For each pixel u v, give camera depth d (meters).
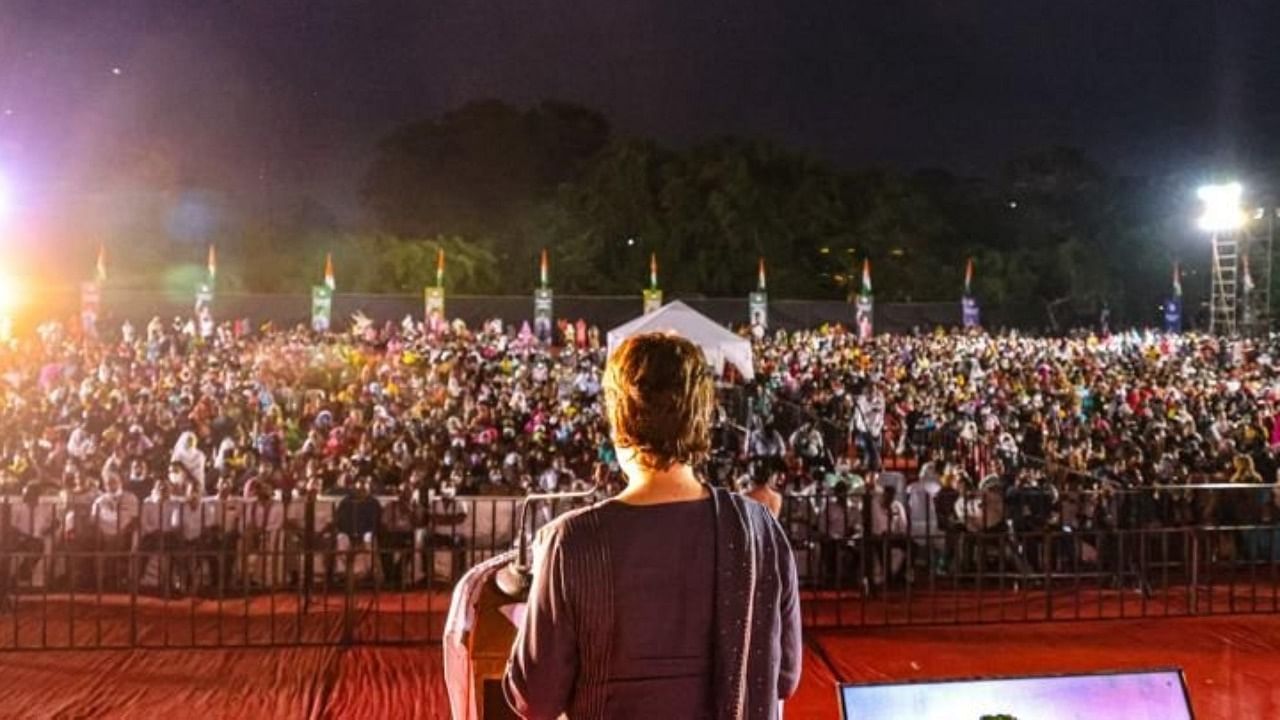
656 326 27.86
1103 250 66.81
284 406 26.38
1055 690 5.03
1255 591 12.76
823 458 20.64
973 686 4.98
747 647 2.64
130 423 20.22
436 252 59.00
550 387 29.94
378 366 33.88
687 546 2.65
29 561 13.48
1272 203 53.44
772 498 3.36
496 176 68.12
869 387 29.50
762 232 62.44
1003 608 12.48
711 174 62.59
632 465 2.79
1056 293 66.31
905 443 25.38
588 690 2.60
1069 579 14.03
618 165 63.06
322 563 13.95
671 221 62.34
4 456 18.50
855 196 66.12
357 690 9.66
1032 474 16.12
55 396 24.05
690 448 2.73
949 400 27.23
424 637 11.42
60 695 9.50
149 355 34.34
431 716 8.99
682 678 2.60
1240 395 28.64
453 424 21.12
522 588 3.37
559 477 16.25
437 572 14.19
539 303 46.72
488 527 14.12
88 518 13.76
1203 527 12.43
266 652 10.82
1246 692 9.44
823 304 53.44
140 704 9.27
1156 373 34.62
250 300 45.72
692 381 2.76
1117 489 14.17
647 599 2.58
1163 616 12.05
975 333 49.72
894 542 13.26
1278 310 53.62
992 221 71.12
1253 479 16.02
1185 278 67.94
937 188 71.62
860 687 4.91
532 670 2.60
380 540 13.93
